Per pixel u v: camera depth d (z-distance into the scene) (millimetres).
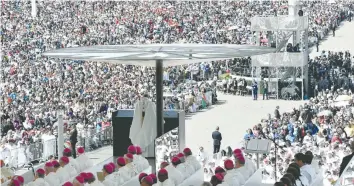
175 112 55000
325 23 157500
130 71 116875
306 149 59938
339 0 178875
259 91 109812
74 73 116812
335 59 117250
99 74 115375
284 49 109188
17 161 62531
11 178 43219
